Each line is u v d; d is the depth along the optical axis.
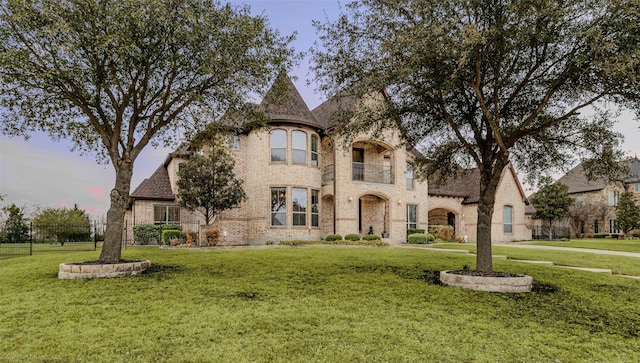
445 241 30.53
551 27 8.69
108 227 11.98
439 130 13.24
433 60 9.33
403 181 27.78
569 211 44.41
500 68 10.55
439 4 9.00
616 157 10.98
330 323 6.75
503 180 35.06
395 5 9.47
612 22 8.07
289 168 24.30
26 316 6.90
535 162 12.80
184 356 5.13
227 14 11.71
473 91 11.30
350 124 12.46
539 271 13.18
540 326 7.15
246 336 5.96
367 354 5.36
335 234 24.27
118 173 12.18
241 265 13.19
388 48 9.30
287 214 23.97
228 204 22.02
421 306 8.22
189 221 25.72
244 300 8.29
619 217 43.47
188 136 15.52
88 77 11.10
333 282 10.59
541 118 11.62
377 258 15.69
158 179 27.20
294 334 6.11
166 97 12.34
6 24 10.21
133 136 12.48
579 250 22.86
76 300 8.12
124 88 12.00
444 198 34.12
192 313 7.17
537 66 9.95
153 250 18.45
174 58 11.24
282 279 10.84
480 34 8.16
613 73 7.66
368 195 27.33
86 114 13.10
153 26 10.49
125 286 9.59
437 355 5.45
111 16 9.80
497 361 5.36
